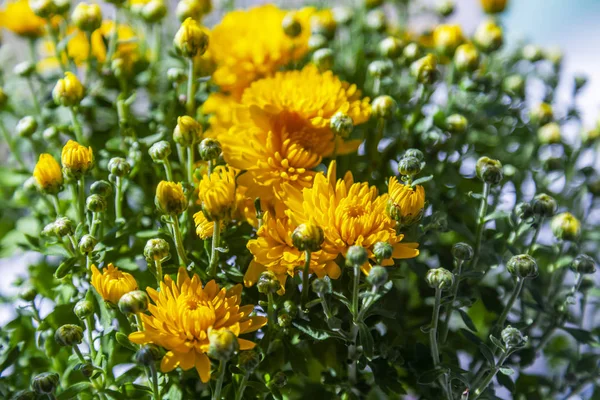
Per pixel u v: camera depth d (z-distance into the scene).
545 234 0.76
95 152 0.69
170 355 0.59
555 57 0.76
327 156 0.65
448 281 0.60
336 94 0.65
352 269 0.62
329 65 0.70
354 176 0.68
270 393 0.63
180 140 0.63
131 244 0.66
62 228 0.62
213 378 0.60
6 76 0.78
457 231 0.65
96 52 0.74
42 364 0.67
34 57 0.75
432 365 0.63
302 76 0.66
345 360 0.64
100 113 0.74
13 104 0.74
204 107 0.70
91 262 0.63
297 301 0.63
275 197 0.63
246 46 0.71
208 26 0.81
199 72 0.70
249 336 0.63
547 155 0.74
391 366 0.64
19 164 0.74
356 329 0.61
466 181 0.70
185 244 0.64
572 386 0.68
